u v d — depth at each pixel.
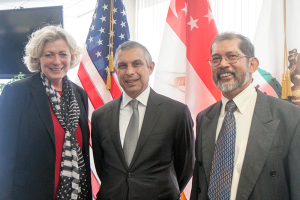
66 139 1.49
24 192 1.32
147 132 1.47
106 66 2.53
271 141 1.08
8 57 2.73
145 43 3.41
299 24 1.74
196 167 1.36
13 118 1.35
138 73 1.50
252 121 1.15
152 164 1.44
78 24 5.23
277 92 1.81
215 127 1.27
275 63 1.83
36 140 1.38
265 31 1.86
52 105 1.50
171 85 2.26
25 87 1.45
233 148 1.14
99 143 1.62
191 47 2.23
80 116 1.63
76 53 1.65
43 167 1.38
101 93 2.49
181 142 1.58
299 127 1.05
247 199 1.06
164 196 1.43
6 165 1.30
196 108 2.18
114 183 1.45
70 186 1.46
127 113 1.58
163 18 3.07
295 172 1.02
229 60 1.20
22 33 2.71
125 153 1.47
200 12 2.22
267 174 1.06
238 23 2.31
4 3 4.41
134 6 3.66
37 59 1.53
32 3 4.44
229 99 1.26
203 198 1.22
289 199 1.05
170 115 1.53
